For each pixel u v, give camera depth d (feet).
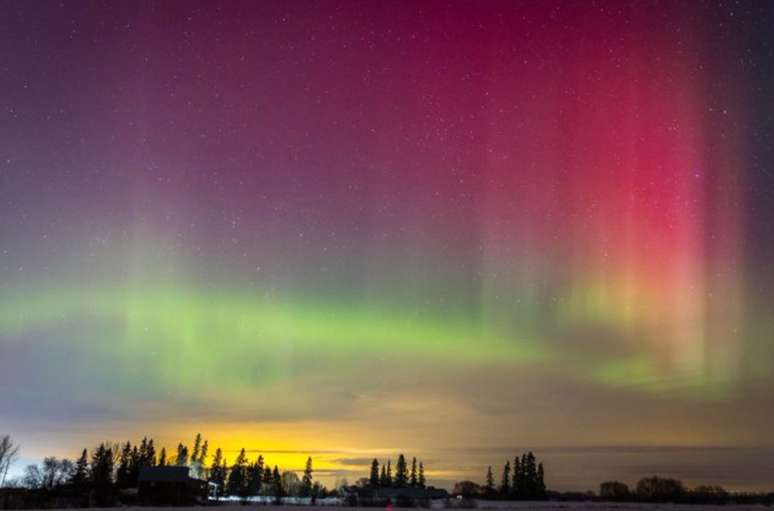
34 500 214.69
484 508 246.88
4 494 222.69
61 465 319.88
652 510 236.43
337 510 199.00
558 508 250.16
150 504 235.20
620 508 248.73
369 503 276.82
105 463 330.13
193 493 266.57
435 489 410.72
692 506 275.18
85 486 281.54
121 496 251.19
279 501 290.97
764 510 236.43
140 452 385.29
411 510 217.36
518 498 424.05
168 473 260.62
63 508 187.32
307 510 192.03
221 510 181.37
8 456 297.33
